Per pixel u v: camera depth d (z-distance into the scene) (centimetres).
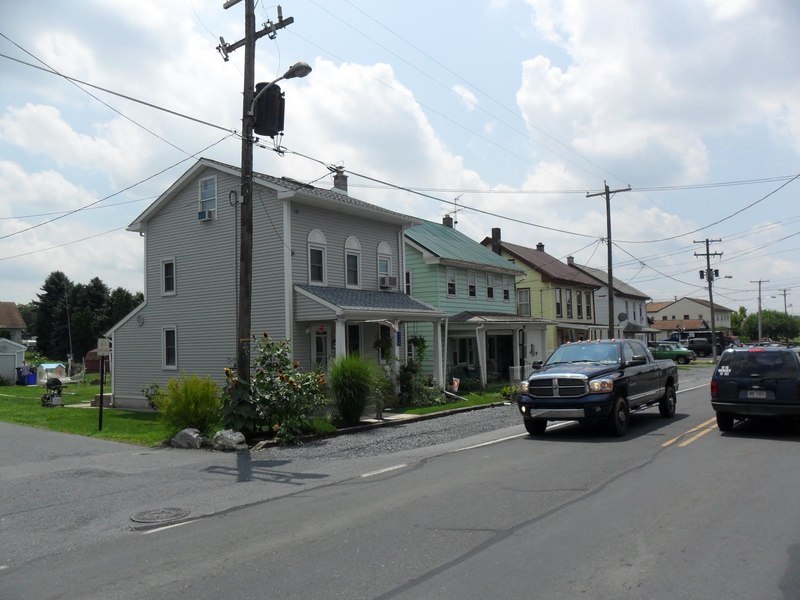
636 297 6244
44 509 831
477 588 493
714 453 1059
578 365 1380
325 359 2161
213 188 2297
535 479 888
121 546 657
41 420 1897
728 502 735
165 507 820
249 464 1126
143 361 2486
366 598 482
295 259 2106
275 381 1434
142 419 1938
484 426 1573
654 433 1318
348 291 2262
